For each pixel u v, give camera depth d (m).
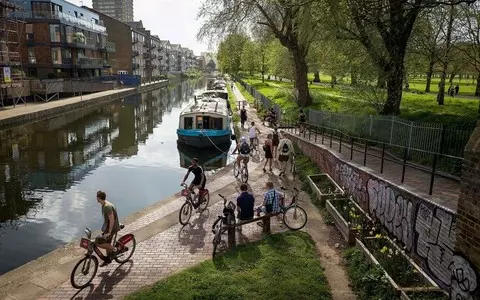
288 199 12.50
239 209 9.51
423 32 22.33
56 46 52.19
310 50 34.41
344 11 16.27
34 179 18.27
